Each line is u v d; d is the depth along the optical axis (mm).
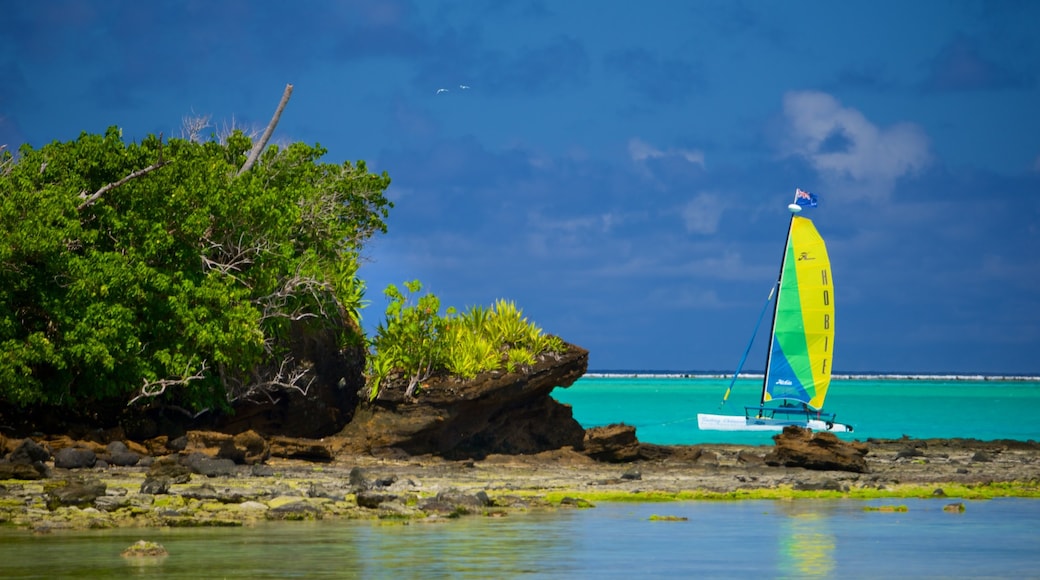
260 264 59938
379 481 45938
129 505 36906
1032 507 44031
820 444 62094
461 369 63375
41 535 32031
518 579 26344
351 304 66500
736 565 28906
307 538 32125
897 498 47406
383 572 26906
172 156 60688
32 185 54594
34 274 53938
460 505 39406
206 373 56844
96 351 51781
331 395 63688
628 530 35438
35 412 55719
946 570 28453
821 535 34938
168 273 56750
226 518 35969
